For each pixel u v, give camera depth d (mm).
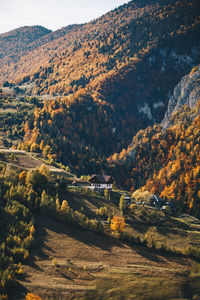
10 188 123750
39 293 80500
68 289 83375
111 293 85250
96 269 94500
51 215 121000
